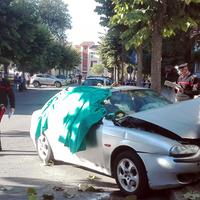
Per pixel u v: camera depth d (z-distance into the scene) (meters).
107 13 15.46
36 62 53.19
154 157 6.96
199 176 7.05
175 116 7.20
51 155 9.48
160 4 10.84
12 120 19.12
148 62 34.50
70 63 100.88
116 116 8.01
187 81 11.75
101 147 7.80
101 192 7.60
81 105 8.52
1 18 37.16
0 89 12.48
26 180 8.41
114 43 39.25
